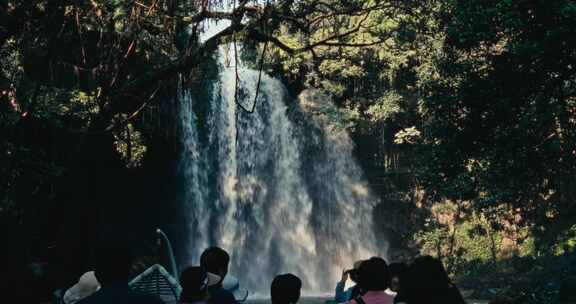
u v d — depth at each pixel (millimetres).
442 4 24281
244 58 47125
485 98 23828
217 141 48688
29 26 20547
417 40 30031
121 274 5090
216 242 49375
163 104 42719
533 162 25375
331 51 41844
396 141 42969
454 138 25109
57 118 26109
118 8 20922
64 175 26156
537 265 45156
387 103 45031
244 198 50281
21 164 21969
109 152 38656
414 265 5910
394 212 52688
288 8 22953
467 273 49531
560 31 20172
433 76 30625
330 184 52625
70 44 25156
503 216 41031
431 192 28938
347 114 47594
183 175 47250
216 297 6715
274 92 50562
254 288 50312
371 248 53125
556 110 24344
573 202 41062
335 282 52438
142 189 44938
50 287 5078
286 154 51406
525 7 20906
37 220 26031
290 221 51688
